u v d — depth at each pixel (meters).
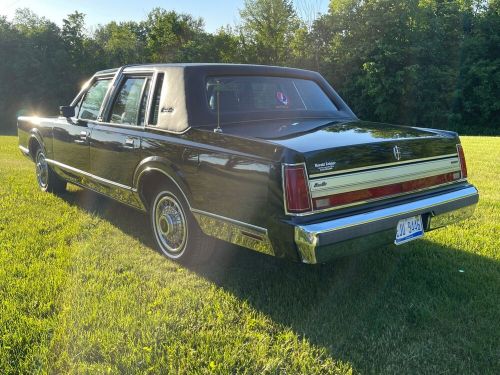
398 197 3.22
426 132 3.66
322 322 2.95
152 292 3.28
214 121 3.64
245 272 3.68
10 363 2.47
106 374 2.41
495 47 38.62
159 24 46.16
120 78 4.47
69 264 3.71
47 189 6.00
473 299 3.24
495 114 38.72
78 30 42.72
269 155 2.82
